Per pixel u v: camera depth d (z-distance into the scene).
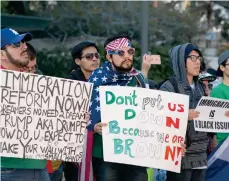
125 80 5.84
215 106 6.36
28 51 6.05
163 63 15.20
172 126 5.76
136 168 5.78
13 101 4.96
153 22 18.70
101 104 5.56
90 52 6.95
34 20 15.98
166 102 5.74
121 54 5.74
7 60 5.08
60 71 17.81
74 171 6.66
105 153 5.53
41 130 5.09
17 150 4.96
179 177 6.14
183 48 6.18
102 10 18.69
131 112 5.61
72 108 5.23
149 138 5.67
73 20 18.61
